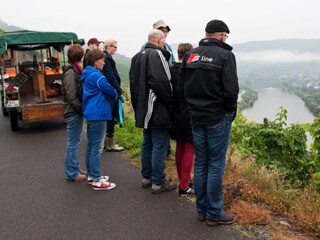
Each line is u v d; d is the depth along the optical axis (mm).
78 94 4766
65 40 9344
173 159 5742
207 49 3420
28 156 6559
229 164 4871
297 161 6594
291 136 6559
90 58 4535
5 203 4422
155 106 4199
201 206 3738
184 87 3629
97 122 4535
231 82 3262
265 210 3910
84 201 4391
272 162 6359
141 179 5098
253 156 6176
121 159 6047
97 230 3680
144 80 4211
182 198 4379
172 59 5637
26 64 10789
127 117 8969
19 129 8984
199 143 3611
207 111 3404
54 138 7910
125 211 4078
